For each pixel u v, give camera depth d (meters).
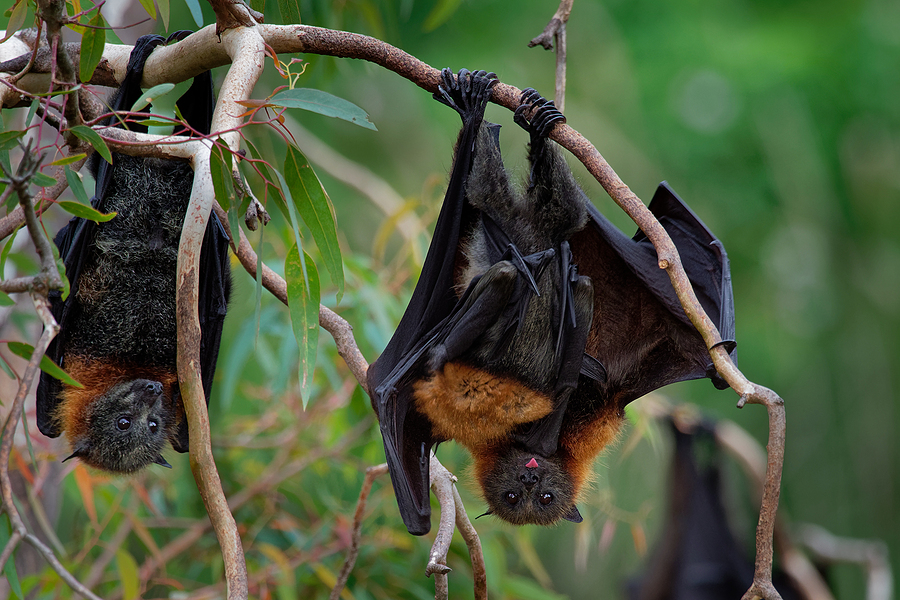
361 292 10.59
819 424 18.92
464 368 6.64
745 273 19.69
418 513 6.20
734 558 13.02
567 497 7.34
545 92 19.98
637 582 13.75
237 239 5.57
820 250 19.67
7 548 3.99
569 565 15.02
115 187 7.33
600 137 19.42
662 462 14.17
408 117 20.11
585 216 6.86
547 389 6.82
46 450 9.95
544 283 6.70
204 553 11.62
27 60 6.64
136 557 12.85
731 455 12.87
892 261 19.56
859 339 19.39
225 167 5.54
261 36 6.02
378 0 12.11
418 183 19.52
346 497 11.97
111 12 11.30
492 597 11.27
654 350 7.51
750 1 21.50
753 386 5.16
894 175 19.86
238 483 11.95
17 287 4.23
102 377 7.47
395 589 11.03
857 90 20.03
